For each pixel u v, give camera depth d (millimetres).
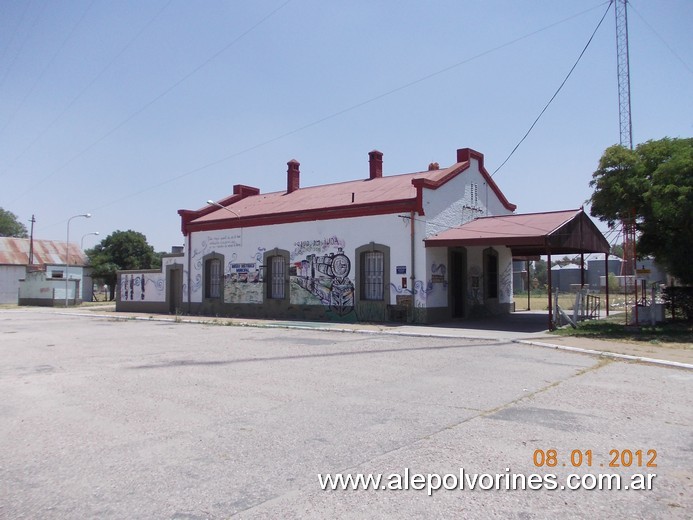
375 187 23453
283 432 6203
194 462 5246
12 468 5133
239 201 29688
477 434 6102
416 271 19422
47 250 56000
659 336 15195
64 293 45875
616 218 17438
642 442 5863
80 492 4551
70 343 15469
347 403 7586
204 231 27203
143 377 9680
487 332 16594
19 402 7828
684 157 15469
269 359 11750
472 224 21031
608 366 10727
